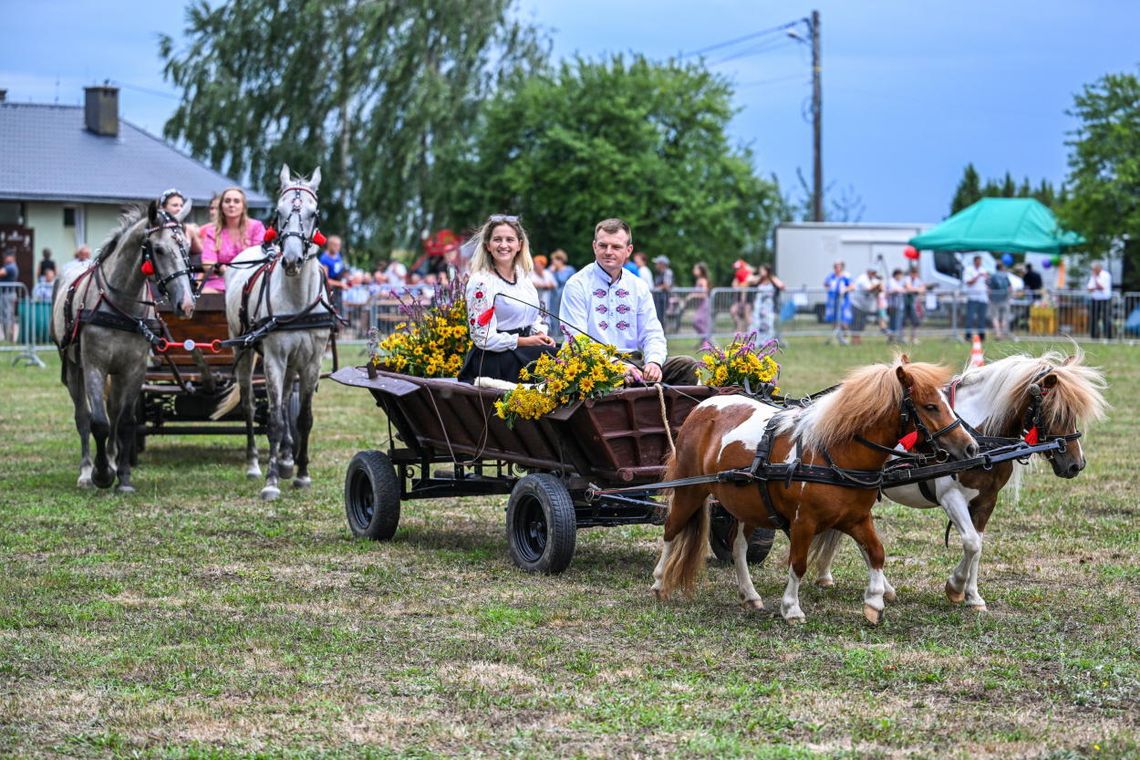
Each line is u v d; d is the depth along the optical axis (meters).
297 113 45.34
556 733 5.56
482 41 45.34
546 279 26.56
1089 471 12.94
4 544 9.41
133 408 11.61
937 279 41.03
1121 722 5.73
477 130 42.62
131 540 9.59
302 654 6.70
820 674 6.41
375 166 44.25
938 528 10.22
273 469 11.45
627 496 8.30
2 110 38.25
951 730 5.61
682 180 40.41
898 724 5.67
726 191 42.00
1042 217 34.69
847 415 6.85
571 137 39.59
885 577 8.49
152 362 13.09
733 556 7.81
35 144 37.16
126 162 37.53
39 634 7.05
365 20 44.53
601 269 8.76
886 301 31.69
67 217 36.09
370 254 45.19
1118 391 20.42
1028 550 9.38
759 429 7.34
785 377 22.19
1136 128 31.91
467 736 5.51
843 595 8.09
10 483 12.09
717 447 7.49
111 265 11.27
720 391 8.34
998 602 7.90
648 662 6.58
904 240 43.12
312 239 11.10
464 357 9.44
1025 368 7.55
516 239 8.95
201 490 11.80
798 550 7.13
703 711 5.83
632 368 8.31
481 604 7.76
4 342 26.41
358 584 8.29
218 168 45.94
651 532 10.09
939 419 6.75
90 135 38.41
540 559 8.51
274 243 11.72
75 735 5.53
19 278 35.38
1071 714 5.84
